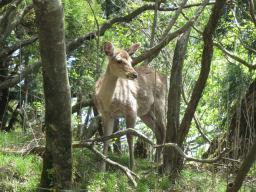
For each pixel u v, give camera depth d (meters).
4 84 9.84
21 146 7.41
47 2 4.29
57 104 4.96
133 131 6.03
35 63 10.16
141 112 8.74
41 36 4.54
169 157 6.98
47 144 5.31
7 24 9.79
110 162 6.19
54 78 4.81
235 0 9.46
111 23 10.73
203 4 6.81
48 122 5.14
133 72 7.14
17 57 12.72
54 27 4.46
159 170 7.23
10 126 14.45
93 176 6.36
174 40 11.45
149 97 8.76
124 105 7.71
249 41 9.20
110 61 7.35
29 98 12.23
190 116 6.69
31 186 5.57
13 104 17.97
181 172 7.23
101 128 10.51
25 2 10.86
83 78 10.42
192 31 11.49
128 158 8.20
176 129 7.04
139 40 11.86
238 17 9.92
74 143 6.43
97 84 8.02
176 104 7.05
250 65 6.38
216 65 11.00
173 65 7.10
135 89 8.34
